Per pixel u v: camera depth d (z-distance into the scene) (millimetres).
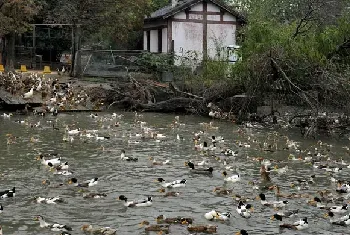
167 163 32438
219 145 38594
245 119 50156
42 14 73000
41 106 53031
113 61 67625
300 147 38688
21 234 20422
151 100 56719
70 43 84312
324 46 47156
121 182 28016
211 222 22312
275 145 39031
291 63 46000
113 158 33500
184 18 71188
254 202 25234
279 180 29297
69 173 29172
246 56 48938
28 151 34750
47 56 84812
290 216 23297
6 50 70750
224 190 26453
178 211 23578
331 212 23297
